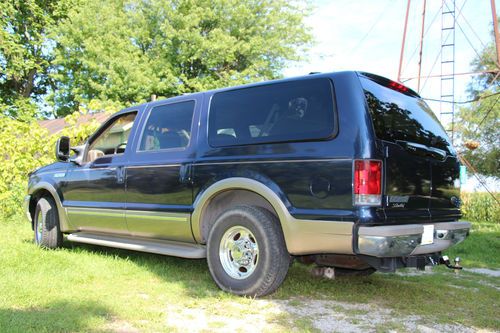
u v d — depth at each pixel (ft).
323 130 12.96
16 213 32.27
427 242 13.38
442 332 11.82
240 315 12.38
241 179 14.02
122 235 18.43
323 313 13.03
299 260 14.67
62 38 72.49
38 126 34.91
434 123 15.78
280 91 14.39
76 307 12.29
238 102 15.35
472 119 68.54
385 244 11.79
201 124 16.02
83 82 73.10
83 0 82.02
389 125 13.12
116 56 69.92
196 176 15.43
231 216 14.16
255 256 13.93
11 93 89.51
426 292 15.90
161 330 11.00
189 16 68.95
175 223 15.93
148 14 73.20
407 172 13.15
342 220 12.17
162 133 17.29
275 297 14.25
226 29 74.59
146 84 68.03
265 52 74.90
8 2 78.23
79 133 34.40
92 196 19.17
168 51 70.23
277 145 13.71
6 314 11.39
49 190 20.99
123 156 18.21
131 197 17.52
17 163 33.47
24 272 15.76
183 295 14.15
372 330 11.69
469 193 54.13
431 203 14.16
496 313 13.61
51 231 21.08
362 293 15.51
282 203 13.15
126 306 12.62
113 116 19.70
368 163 12.10
